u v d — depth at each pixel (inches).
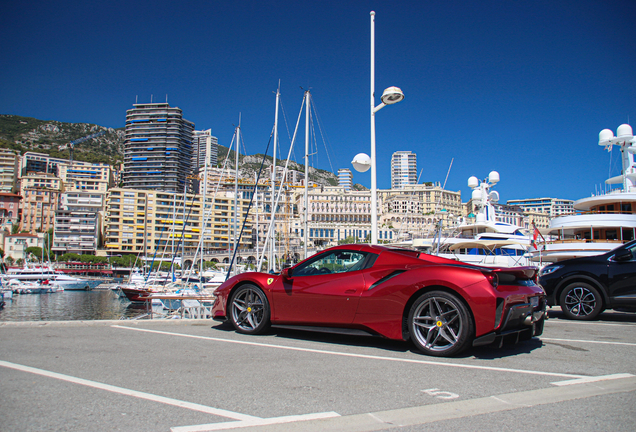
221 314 260.5
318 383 148.3
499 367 173.3
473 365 176.6
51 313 1963.6
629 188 977.5
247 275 254.1
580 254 895.7
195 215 5398.6
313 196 6791.3
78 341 216.7
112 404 123.5
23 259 4830.2
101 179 7298.2
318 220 6722.4
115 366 166.9
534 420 114.6
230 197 5565.9
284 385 145.3
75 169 7470.5
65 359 177.2
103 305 2314.2
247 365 172.9
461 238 1283.2
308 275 236.5
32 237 5305.1
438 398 133.0
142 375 154.7
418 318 199.3
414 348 211.9
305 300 227.6
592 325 303.7
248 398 131.1
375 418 115.5
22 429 104.0
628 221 894.4
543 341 234.7
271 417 115.3
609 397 134.7
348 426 109.7
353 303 213.2
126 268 4872.0
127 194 5206.7
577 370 168.9
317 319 223.8
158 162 7800.2
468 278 190.2
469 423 112.3
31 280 3326.8
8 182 7337.6
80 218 5433.1
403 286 202.5
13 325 258.7
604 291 324.8
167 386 141.9
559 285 348.8
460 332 187.2
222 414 117.1
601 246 883.4
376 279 212.8
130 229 5182.1
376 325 207.8
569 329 282.4
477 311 184.1
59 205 6343.5
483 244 1222.9
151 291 2032.5
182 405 123.8
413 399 131.8
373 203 453.1
